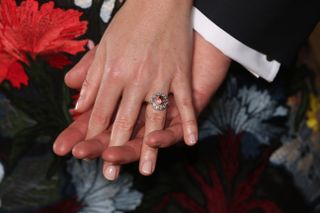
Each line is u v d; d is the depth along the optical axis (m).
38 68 0.66
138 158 0.62
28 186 0.64
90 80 0.64
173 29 0.64
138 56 0.63
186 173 0.69
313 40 0.90
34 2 0.68
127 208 0.67
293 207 0.71
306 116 0.73
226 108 0.71
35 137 0.65
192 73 0.67
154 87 0.63
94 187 0.66
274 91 0.72
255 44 0.67
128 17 0.64
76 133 0.62
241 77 0.72
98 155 0.61
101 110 0.62
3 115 0.65
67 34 0.68
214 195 0.69
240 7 0.65
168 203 0.68
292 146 0.72
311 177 0.73
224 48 0.66
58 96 0.66
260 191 0.70
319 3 0.66
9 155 0.64
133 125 0.62
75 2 0.69
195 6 0.67
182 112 0.63
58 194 0.65
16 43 0.66
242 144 0.71
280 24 0.66
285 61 0.69
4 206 0.64
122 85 0.62
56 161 0.65
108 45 0.64
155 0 0.64
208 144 0.70
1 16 0.67
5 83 0.65
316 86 0.75
